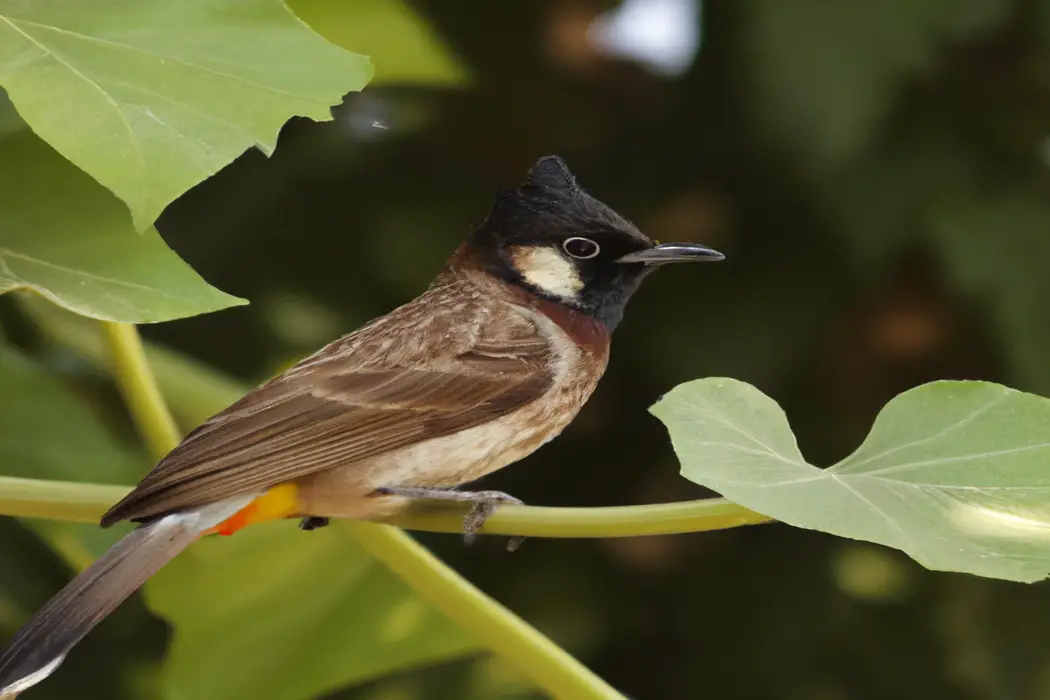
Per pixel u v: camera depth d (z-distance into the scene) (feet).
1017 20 30.94
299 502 16.19
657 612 33.37
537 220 19.54
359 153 32.55
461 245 20.16
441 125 33.71
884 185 29.99
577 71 33.86
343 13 20.62
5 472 20.04
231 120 12.79
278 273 32.32
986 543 13.41
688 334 31.81
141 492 14.39
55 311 21.09
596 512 14.55
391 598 20.85
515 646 15.48
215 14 13.48
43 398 20.43
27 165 14.80
